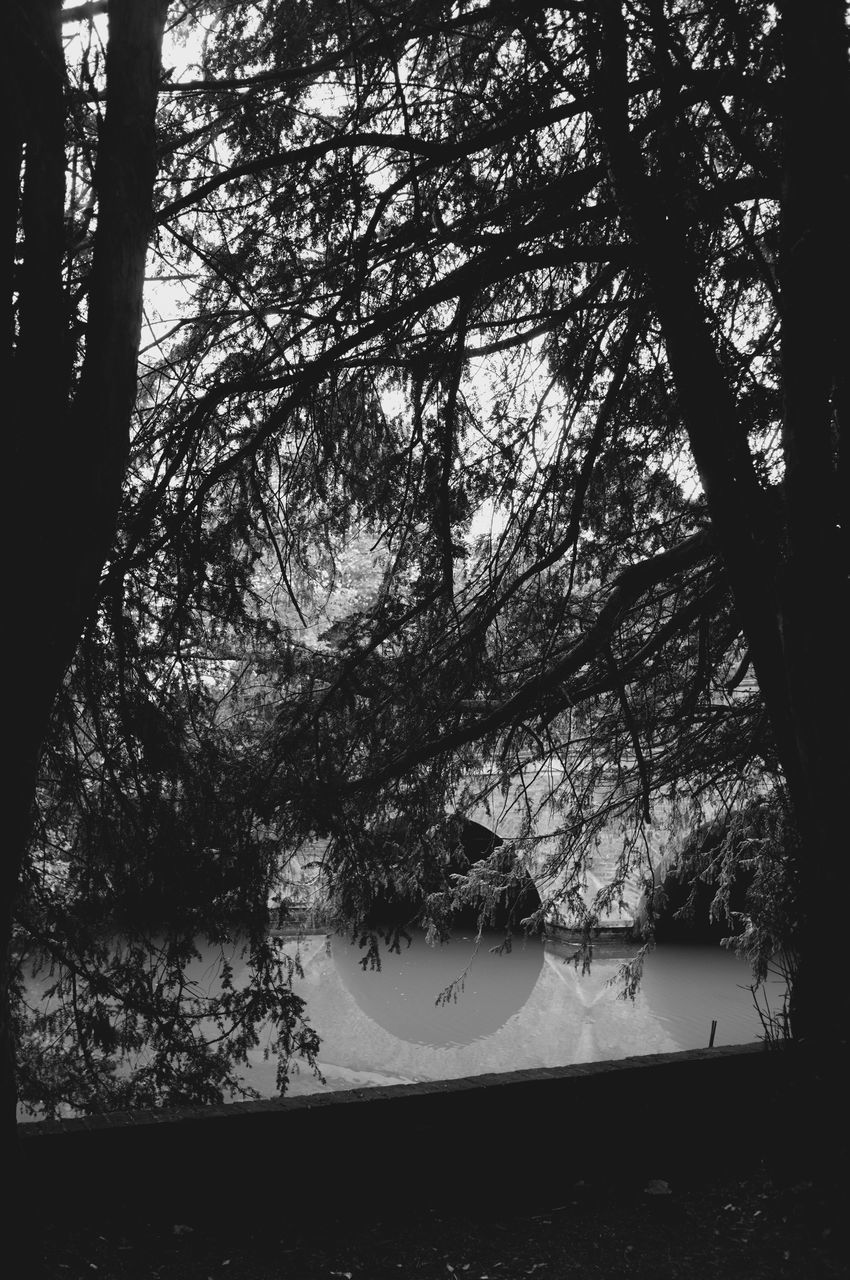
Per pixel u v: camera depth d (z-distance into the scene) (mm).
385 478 9023
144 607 8078
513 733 10070
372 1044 17422
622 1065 6156
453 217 8688
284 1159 5348
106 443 4254
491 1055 17031
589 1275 4852
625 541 10086
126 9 4449
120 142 4387
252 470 8258
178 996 9305
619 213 7391
